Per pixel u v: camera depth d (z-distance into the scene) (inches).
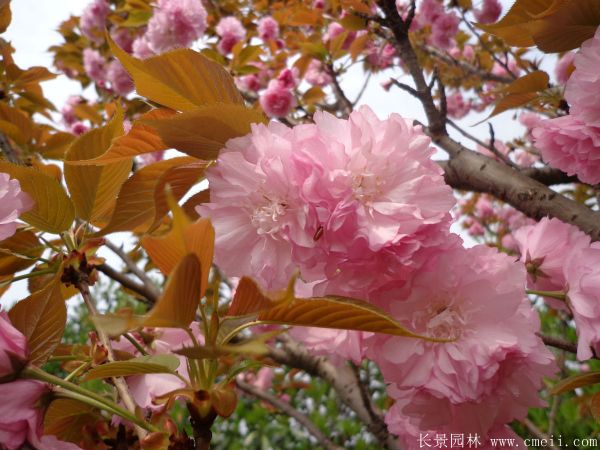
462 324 5.9
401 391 6.4
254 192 5.7
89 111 24.5
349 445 27.5
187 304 4.3
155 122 6.0
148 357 5.6
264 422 28.7
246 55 21.0
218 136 6.2
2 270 8.3
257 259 5.7
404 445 10.3
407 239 5.6
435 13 26.0
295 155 5.6
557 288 8.6
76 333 29.3
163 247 4.4
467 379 5.7
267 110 20.1
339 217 5.5
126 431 8.4
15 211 6.8
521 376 6.2
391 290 5.9
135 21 22.8
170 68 6.4
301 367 16.5
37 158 16.1
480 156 12.3
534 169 13.5
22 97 18.6
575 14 7.7
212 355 4.2
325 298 4.8
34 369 5.2
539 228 8.8
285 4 28.2
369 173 5.8
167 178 6.7
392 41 16.1
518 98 11.0
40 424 5.1
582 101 7.8
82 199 8.4
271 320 5.0
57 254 8.4
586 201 20.6
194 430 5.1
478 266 6.1
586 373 6.8
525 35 8.4
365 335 6.2
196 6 21.6
